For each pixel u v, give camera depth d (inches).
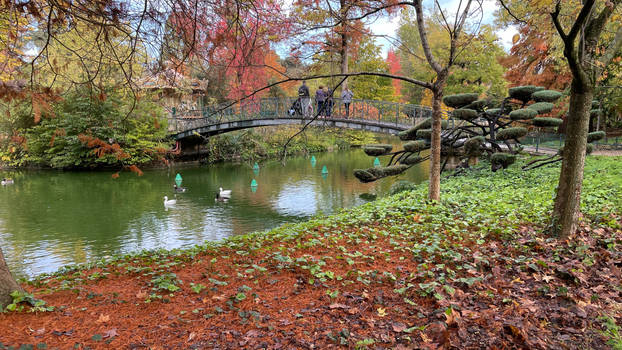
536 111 711.7
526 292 176.7
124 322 158.1
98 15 179.2
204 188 960.3
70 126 1012.5
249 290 189.6
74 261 440.8
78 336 145.0
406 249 252.5
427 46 376.5
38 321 154.6
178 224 617.6
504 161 638.5
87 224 617.6
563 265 198.2
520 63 1058.1
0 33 206.8
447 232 284.2
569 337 138.8
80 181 1075.3
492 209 363.9
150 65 194.5
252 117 1110.4
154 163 1343.5
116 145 196.1
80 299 183.0
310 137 1614.2
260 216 667.4
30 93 177.0
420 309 163.6
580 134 239.0
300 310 168.2
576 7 245.9
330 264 229.6
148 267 232.2
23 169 1333.7
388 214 382.9
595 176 515.2
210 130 1232.2
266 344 139.6
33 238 538.0
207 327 153.9
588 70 233.1
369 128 869.8
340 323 154.9
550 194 414.6
